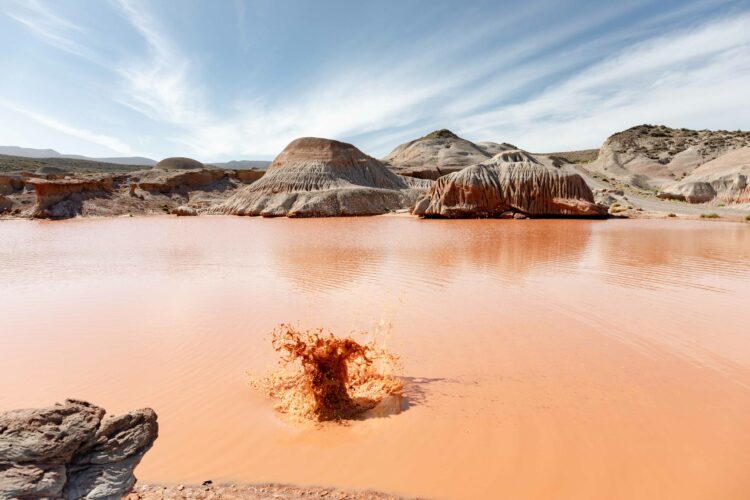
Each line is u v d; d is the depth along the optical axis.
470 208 45.94
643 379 7.24
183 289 14.10
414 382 7.23
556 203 44.56
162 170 86.44
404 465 5.06
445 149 139.62
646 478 4.79
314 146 73.50
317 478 4.84
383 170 76.75
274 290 13.78
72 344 9.12
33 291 14.24
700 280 14.74
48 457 3.44
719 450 5.28
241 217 58.41
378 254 21.17
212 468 5.02
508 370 7.65
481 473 4.89
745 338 9.15
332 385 6.45
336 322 10.45
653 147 130.88
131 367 7.88
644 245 23.52
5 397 6.80
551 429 5.76
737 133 132.62
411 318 10.72
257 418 6.13
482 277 15.48
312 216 55.94
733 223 38.28
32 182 57.34
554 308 11.49
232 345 8.95
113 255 22.28
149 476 4.86
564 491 4.60
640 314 10.91
